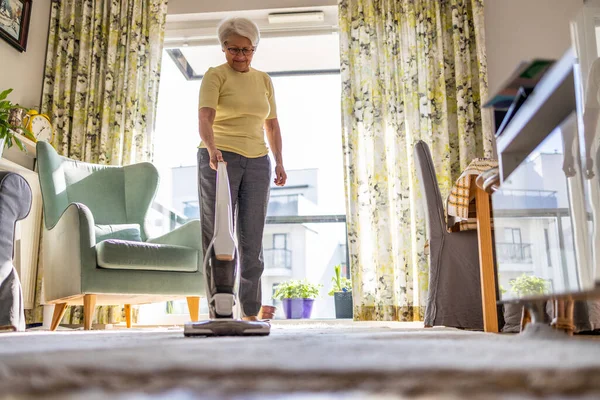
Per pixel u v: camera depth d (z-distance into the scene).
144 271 2.89
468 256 2.58
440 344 0.99
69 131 4.21
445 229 2.62
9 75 3.98
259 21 4.54
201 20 4.56
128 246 2.84
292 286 4.50
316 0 4.41
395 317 3.87
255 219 2.32
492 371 0.53
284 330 2.13
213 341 1.21
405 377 0.52
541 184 1.41
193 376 0.54
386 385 0.50
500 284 1.56
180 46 4.60
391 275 3.90
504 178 1.42
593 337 1.47
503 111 1.42
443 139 3.99
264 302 4.72
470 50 4.20
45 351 0.88
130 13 4.32
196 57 4.79
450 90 4.15
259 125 2.40
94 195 3.38
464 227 2.59
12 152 3.83
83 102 4.22
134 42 4.24
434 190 2.66
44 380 0.53
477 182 2.04
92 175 3.45
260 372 0.55
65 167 3.35
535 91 1.19
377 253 3.90
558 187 1.43
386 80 4.11
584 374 0.52
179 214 4.61
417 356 0.71
